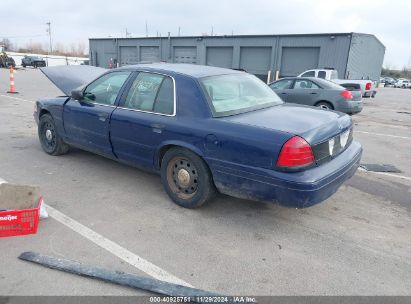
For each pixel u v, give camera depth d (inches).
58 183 187.9
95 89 197.0
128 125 172.7
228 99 159.2
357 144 171.0
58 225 143.3
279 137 129.1
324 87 430.3
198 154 148.2
